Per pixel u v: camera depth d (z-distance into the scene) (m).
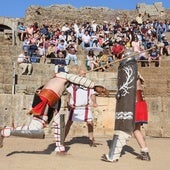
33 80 22.12
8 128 11.30
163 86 23.98
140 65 27.25
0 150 12.73
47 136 16.86
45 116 11.34
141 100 11.91
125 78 11.42
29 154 12.02
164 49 30.36
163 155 12.60
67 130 14.04
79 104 13.97
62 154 11.88
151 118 19.67
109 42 30.12
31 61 25.23
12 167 10.15
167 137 18.94
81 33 31.95
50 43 27.75
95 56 26.50
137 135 11.83
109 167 10.51
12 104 18.69
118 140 11.32
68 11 41.94
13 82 20.70
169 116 19.47
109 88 21.59
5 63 23.17
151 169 10.45
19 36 30.91
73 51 25.31
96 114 18.86
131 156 12.26
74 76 11.58
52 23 40.28
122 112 11.36
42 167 10.23
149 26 35.47
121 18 43.06
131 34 31.22
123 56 11.69
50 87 11.41
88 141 15.51
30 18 39.97
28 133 11.26
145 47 30.09
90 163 10.94
